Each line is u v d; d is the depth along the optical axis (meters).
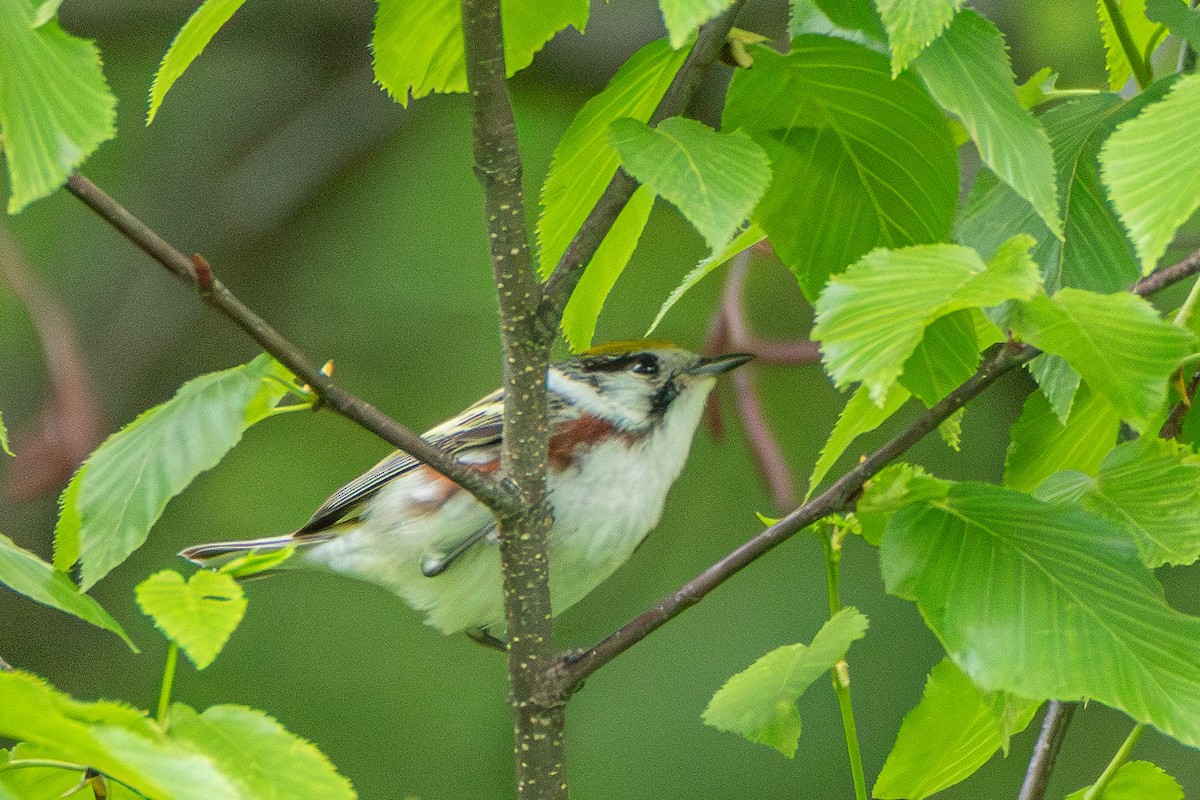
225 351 15.23
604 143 5.92
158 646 13.64
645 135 5.06
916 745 6.39
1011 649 5.05
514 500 5.87
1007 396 12.91
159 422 5.57
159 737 4.14
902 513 5.46
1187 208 4.43
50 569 5.47
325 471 13.41
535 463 5.93
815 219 6.26
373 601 13.37
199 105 15.55
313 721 12.87
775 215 6.25
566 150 5.88
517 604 6.00
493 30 5.38
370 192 15.12
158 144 15.45
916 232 6.27
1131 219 4.50
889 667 12.77
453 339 14.09
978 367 6.10
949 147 6.08
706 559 13.38
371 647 13.18
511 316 5.77
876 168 6.18
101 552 5.44
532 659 6.01
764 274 13.59
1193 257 5.81
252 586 13.33
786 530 5.67
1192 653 4.98
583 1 6.12
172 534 13.44
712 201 4.86
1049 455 6.63
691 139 5.04
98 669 13.61
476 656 13.15
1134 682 4.92
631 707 12.91
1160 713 4.82
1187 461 5.84
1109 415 6.55
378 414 5.58
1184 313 6.06
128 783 3.87
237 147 15.36
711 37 5.62
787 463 13.27
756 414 11.13
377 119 15.12
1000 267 4.59
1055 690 4.92
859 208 6.26
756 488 13.55
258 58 15.49
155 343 14.97
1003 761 12.30
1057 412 5.77
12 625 13.71
